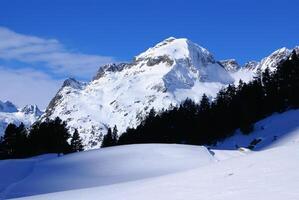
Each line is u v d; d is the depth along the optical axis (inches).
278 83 4052.7
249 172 737.6
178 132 4451.3
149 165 1593.3
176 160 1641.2
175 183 784.3
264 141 3058.6
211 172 817.5
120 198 735.7
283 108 3762.3
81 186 1352.1
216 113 4042.8
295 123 3189.0
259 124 3612.2
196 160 1642.5
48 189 1326.3
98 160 1697.8
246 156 911.7
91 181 1421.0
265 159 819.4
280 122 3373.5
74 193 929.5
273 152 880.3
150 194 716.7
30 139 3732.8
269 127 3378.4
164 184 800.9
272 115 3740.2
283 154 834.8
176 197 649.0
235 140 3563.0
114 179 1424.7
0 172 1649.9
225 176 745.6
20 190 1321.4
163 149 1800.0
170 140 4498.0
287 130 3088.1
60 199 844.0
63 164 1681.8
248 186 628.4
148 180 947.3
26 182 1437.0
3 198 1180.5
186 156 1685.5
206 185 703.7
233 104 3986.2
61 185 1379.2
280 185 593.3
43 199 889.5
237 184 658.8
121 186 936.9
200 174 827.4
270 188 585.6
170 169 1526.8
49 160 1823.3
